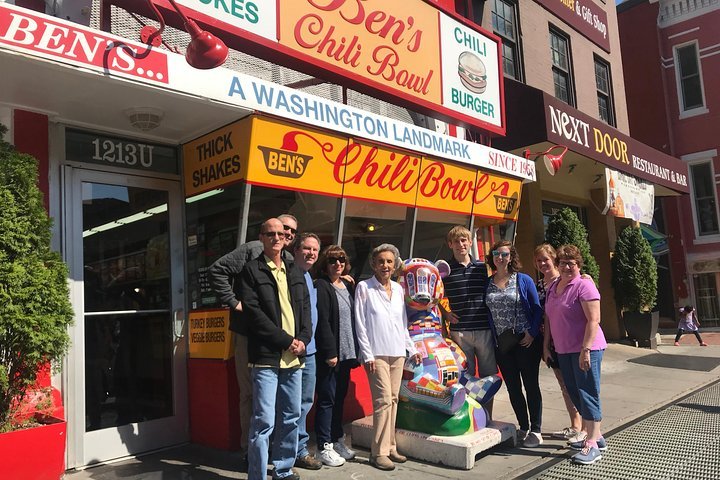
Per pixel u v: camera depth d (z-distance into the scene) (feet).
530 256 33.78
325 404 14.47
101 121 15.07
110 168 15.71
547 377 26.78
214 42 12.75
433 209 21.79
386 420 14.20
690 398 22.13
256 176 15.14
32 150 14.10
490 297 16.21
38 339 11.05
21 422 11.83
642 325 38.06
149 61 12.69
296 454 12.96
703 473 13.28
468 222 23.86
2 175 11.25
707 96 55.88
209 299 16.30
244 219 14.96
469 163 22.81
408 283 15.58
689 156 56.54
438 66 23.47
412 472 13.80
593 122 31.12
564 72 38.93
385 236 20.16
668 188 41.09
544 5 36.91
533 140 26.96
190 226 16.98
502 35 33.42
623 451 15.29
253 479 11.79
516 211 26.45
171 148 17.22
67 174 14.79
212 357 15.75
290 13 17.62
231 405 15.31
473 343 16.57
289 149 15.94
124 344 15.71
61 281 11.88
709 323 54.95
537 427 16.01
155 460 14.82
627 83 61.00
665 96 58.18
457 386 14.25
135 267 16.11
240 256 13.25
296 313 12.70
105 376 15.24
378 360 14.25
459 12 29.63
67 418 14.06
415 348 15.16
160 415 16.12
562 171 34.68
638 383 25.68
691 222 56.13
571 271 14.79
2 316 10.72
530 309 15.93
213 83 13.92
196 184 16.66
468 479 13.29
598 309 14.49
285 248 16.05
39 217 11.71
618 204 33.24
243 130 15.06
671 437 16.51
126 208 16.12
